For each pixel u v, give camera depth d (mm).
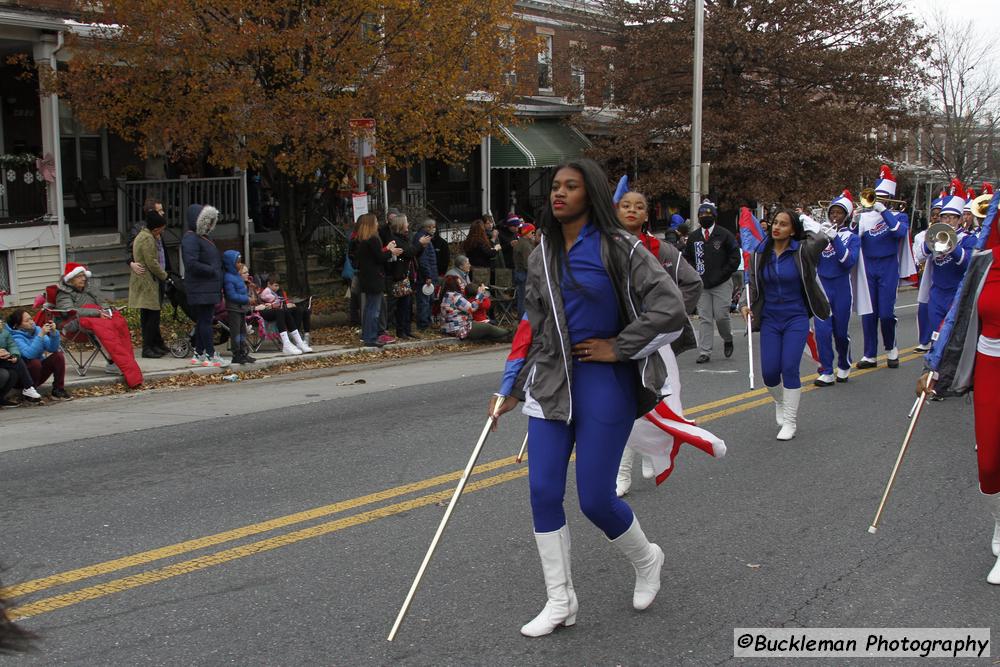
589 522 5977
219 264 12227
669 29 25141
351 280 15953
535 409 4172
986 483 5066
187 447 8047
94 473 7203
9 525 5934
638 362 4164
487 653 4156
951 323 5125
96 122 14844
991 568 5234
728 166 24062
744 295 8641
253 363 12547
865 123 25750
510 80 22016
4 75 17281
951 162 35812
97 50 14844
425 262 15867
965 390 5188
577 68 26516
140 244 12344
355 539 5633
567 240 4207
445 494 6535
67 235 16719
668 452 5262
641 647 4230
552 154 25312
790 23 25047
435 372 12453
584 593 4855
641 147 25109
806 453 7754
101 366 12031
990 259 5000
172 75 14727
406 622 4473
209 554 5383
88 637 4305
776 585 4977
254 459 7598
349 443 8133
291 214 17359
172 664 4039
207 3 13852
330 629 4395
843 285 10742
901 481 6941
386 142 15938
